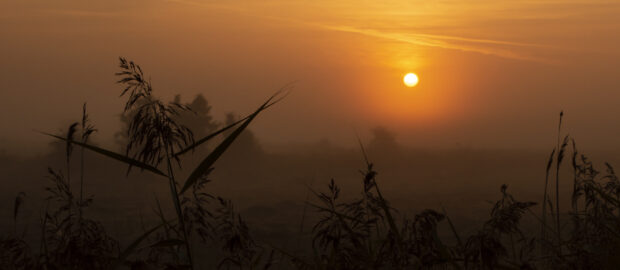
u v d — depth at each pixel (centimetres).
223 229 232
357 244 198
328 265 199
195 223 226
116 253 231
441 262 201
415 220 205
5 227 1316
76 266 214
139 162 180
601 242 224
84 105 238
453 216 2197
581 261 220
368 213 205
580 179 250
